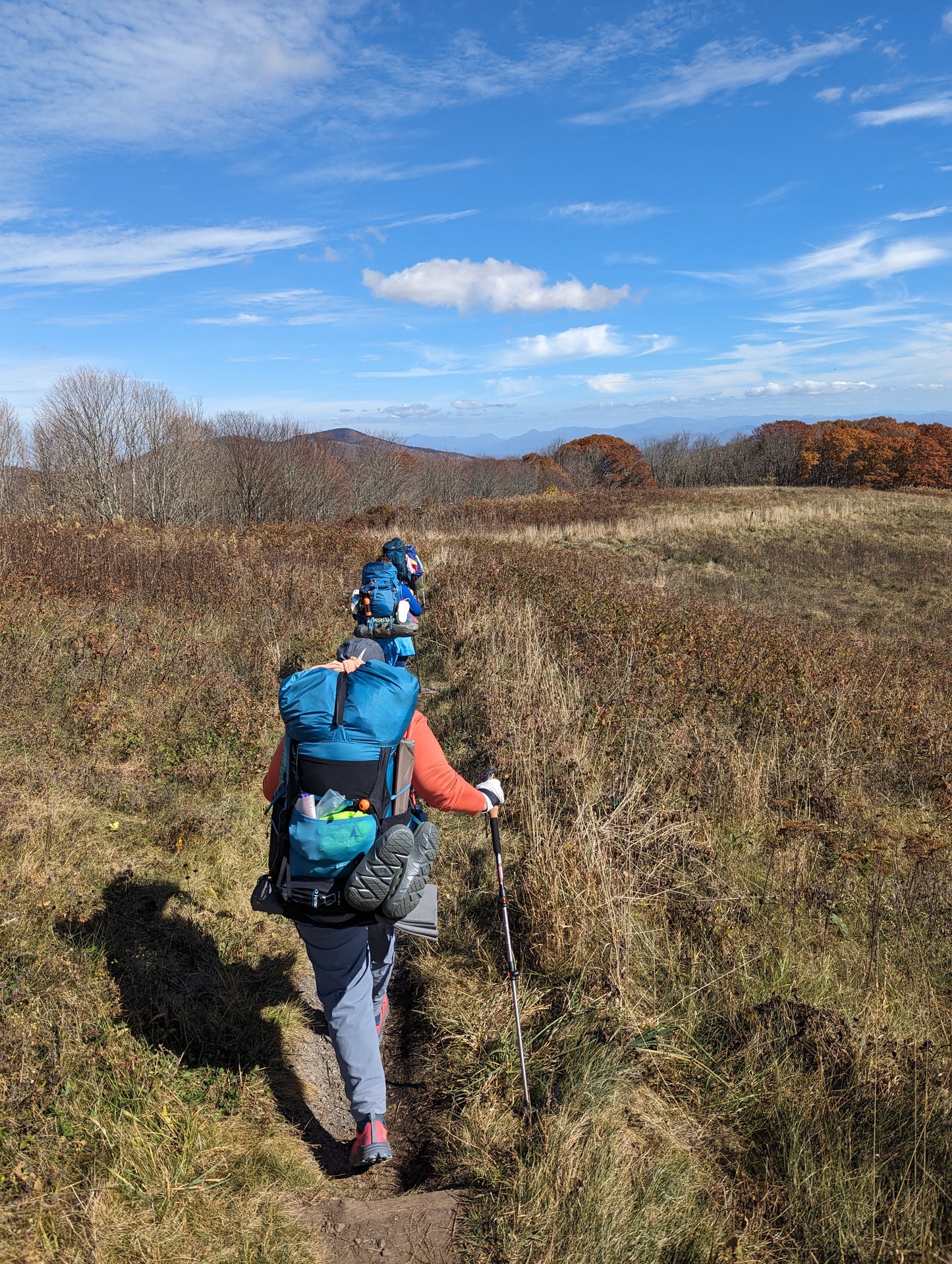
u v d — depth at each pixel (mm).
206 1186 2293
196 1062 2783
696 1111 2705
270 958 3520
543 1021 3113
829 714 6746
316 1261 2148
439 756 2598
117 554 10188
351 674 2471
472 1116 2662
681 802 4863
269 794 2617
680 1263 2160
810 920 3811
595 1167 2391
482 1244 2217
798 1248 2199
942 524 31406
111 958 3104
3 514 15969
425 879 2443
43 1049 2529
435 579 12516
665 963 3398
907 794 5680
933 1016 3188
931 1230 2223
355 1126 2768
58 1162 2199
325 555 13812
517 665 7406
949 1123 2486
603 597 10867
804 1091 2668
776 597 18281
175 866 3951
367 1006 2521
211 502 31547
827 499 40844
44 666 6066
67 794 4379
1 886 3258
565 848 3885
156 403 30375
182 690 6102
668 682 6918
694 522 29500
